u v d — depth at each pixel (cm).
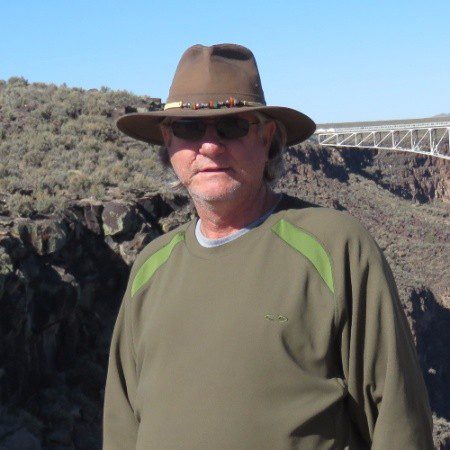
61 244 2058
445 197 10175
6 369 1747
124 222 2344
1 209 2128
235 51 373
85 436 1859
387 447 333
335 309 339
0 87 4341
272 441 331
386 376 336
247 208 366
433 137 8444
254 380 335
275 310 339
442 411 4841
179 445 338
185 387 344
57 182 2597
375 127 8694
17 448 1622
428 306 5441
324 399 338
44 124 3594
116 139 3612
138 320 384
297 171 7331
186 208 2662
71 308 2028
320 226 352
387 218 8150
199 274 358
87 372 2070
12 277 1786
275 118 381
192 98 366
